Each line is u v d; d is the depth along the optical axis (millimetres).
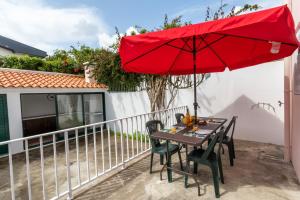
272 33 1760
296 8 3102
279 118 4863
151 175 3389
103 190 2967
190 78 6176
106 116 8766
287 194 2672
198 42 3197
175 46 3236
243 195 2670
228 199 2590
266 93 5012
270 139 5023
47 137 7531
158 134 3139
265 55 3033
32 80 7074
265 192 2734
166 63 3828
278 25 1644
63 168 4301
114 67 7227
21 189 3395
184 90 6375
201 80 5922
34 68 9930
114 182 3197
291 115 3709
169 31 2156
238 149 4594
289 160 3795
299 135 2971
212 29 1901
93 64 8375
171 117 5430
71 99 7980
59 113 7586
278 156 4098
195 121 3547
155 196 2732
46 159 5082
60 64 10750
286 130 3764
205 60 3912
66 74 9836
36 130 8453
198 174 3311
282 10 1612
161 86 6488
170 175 3098
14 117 6066
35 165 4676
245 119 5363
